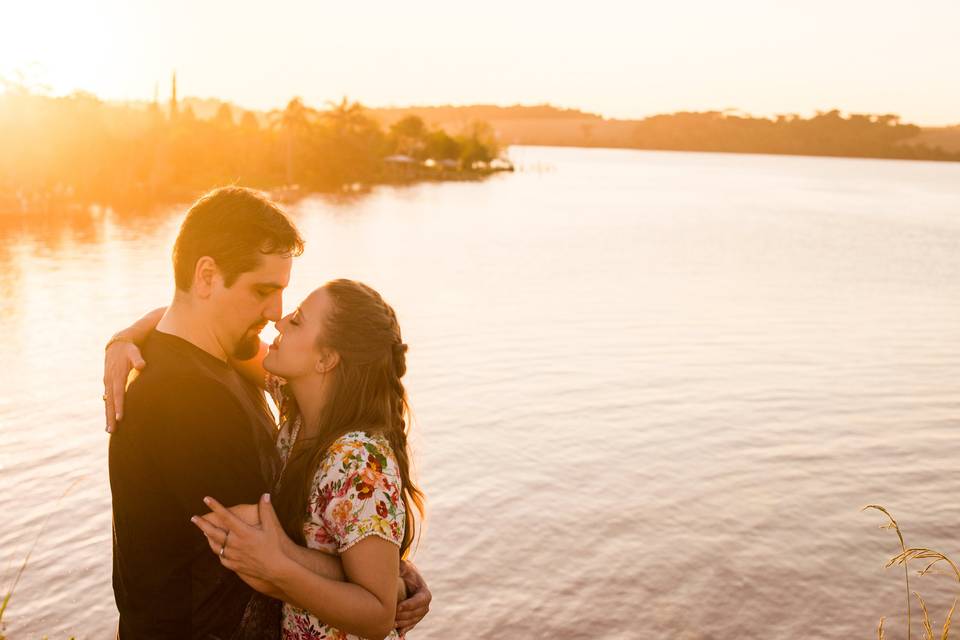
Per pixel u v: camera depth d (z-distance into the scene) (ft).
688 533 44.24
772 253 187.32
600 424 62.34
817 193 486.38
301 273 142.41
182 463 6.43
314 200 326.24
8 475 49.65
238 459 6.58
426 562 39.99
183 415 6.44
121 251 164.14
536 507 46.80
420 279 137.28
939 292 137.90
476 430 60.03
